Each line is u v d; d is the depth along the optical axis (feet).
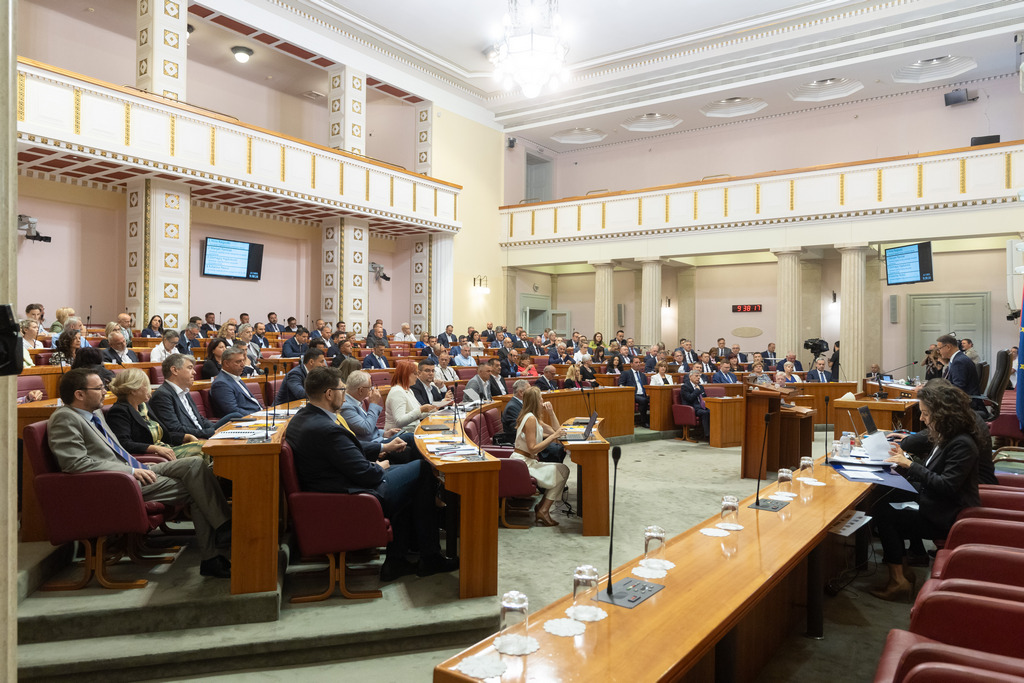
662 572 7.67
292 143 40.29
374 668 9.85
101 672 9.25
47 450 10.68
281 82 51.11
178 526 14.44
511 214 59.62
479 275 57.98
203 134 35.58
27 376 16.96
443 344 46.11
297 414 11.93
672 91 51.90
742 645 8.82
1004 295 46.73
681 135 59.98
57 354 19.43
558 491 17.28
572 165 65.98
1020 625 6.48
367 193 45.34
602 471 16.22
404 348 44.37
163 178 35.65
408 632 10.39
